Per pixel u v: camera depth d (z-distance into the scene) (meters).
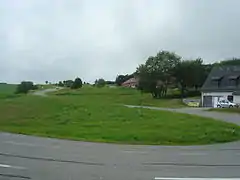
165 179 9.52
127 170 10.62
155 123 29.23
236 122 32.56
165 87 89.25
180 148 17.52
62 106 40.78
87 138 21.11
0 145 15.87
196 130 25.47
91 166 11.16
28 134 21.77
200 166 11.60
